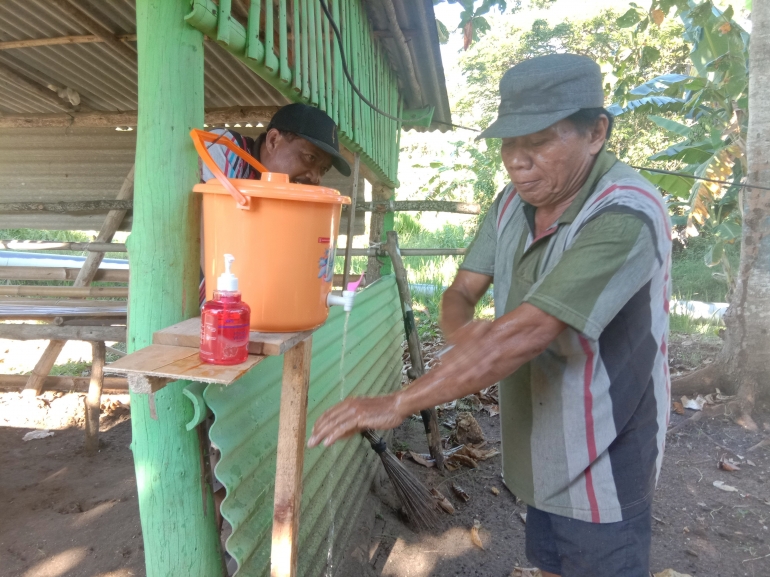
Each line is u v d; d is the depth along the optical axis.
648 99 7.18
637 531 1.61
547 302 1.24
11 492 3.21
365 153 3.41
